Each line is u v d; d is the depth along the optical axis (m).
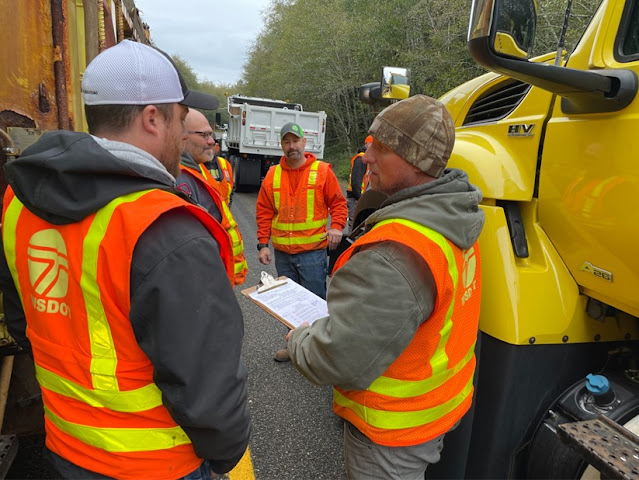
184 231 0.99
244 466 2.36
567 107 1.50
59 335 1.06
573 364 1.65
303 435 2.62
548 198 1.62
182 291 0.95
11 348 1.61
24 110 1.68
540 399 1.63
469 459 1.75
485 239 1.71
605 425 1.28
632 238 1.30
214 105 1.29
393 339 1.17
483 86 2.35
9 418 1.85
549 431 1.56
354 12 16.81
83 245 0.97
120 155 1.00
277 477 2.30
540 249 1.65
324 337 1.24
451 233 1.21
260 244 3.58
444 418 1.39
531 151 1.71
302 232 3.36
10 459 1.38
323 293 3.55
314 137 12.63
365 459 1.41
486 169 1.75
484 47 1.22
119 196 0.96
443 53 11.90
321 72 18.09
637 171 1.27
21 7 1.64
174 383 0.97
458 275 1.26
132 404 1.04
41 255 1.05
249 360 3.44
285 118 12.38
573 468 1.45
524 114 1.80
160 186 1.02
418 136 1.25
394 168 1.33
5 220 1.12
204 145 2.70
